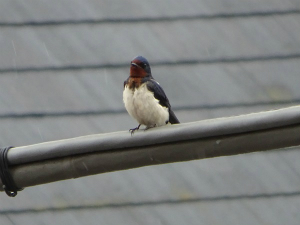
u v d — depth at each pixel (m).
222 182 12.69
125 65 14.09
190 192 12.55
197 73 13.98
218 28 14.73
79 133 13.05
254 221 12.26
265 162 12.99
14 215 12.23
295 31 14.77
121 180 12.70
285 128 7.57
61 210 12.30
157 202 12.41
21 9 14.94
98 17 14.80
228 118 7.73
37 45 14.33
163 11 14.95
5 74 13.89
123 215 12.23
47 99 13.55
